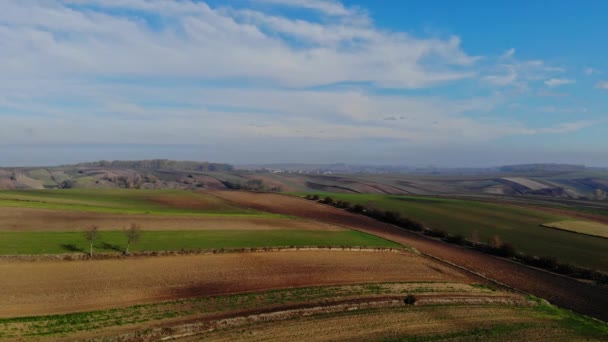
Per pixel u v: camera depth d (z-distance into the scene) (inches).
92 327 914.7
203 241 1771.7
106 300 1070.4
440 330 1043.3
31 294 1063.6
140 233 1840.6
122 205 2893.7
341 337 952.9
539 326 1138.7
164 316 1007.0
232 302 1135.6
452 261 1888.5
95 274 1263.5
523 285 1601.9
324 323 1035.3
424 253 1985.7
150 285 1210.6
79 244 1557.6
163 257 1513.3
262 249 1727.4
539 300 1414.9
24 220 1907.0
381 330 1013.8
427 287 1422.2
